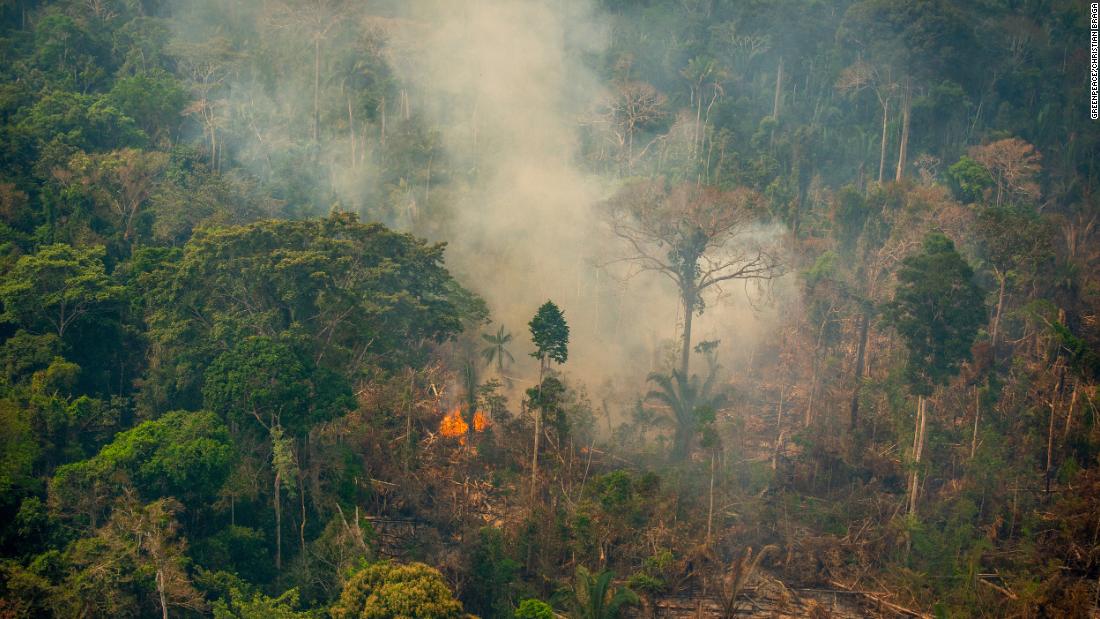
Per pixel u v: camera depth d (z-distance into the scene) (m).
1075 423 87.44
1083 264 110.62
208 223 99.44
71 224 98.44
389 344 84.12
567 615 69.44
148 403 81.31
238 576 68.62
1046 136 136.25
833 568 78.25
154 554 63.19
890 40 134.75
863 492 85.94
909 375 83.56
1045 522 80.56
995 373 94.94
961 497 83.12
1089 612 71.56
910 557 78.88
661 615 73.25
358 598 61.28
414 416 88.19
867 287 98.44
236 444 74.50
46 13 133.50
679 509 80.25
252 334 77.12
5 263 87.50
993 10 149.00
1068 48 146.25
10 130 107.31
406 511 81.94
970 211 103.88
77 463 68.50
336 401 73.31
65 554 63.72
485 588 72.19
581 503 76.75
